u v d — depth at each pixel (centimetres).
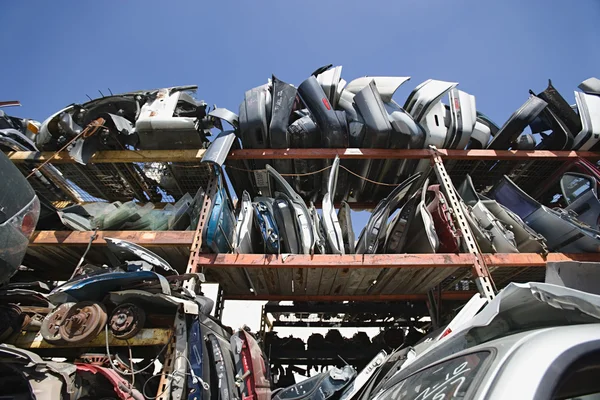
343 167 331
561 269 221
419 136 321
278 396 273
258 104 310
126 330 206
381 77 334
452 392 94
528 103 310
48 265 326
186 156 309
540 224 305
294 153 314
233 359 235
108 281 219
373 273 302
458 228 291
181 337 205
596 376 81
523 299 130
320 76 334
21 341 212
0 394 190
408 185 296
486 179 388
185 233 273
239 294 392
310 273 301
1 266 193
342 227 314
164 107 307
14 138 321
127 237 270
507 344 95
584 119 325
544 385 73
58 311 214
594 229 280
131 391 186
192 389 195
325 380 266
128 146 336
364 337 464
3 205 189
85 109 309
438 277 308
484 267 261
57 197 379
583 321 122
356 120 327
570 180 335
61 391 175
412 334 433
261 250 332
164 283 212
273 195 387
